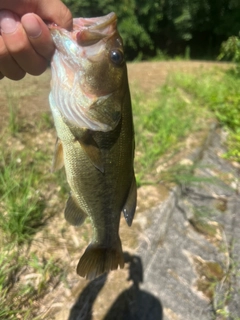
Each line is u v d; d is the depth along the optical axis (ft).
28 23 0.66
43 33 0.67
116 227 0.84
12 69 0.71
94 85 0.74
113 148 0.78
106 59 0.74
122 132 0.79
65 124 0.74
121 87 0.77
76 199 0.81
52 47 0.70
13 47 0.67
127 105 0.79
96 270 0.84
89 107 0.75
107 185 0.80
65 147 0.76
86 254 0.83
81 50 0.72
